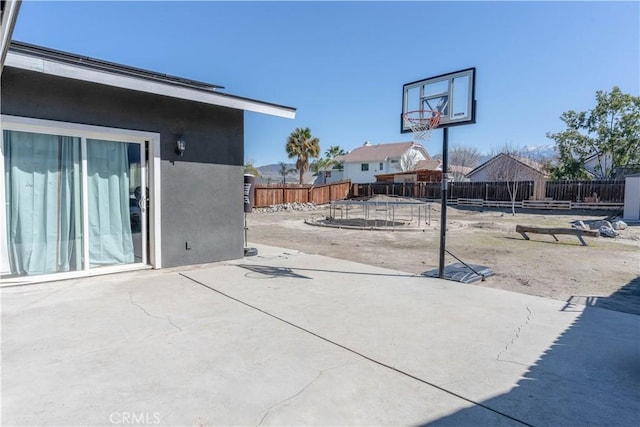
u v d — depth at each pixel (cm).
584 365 287
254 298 457
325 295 476
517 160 3017
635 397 242
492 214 2052
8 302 420
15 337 325
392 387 251
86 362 280
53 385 246
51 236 515
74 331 340
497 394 244
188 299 447
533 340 335
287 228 1404
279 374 267
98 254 560
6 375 258
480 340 334
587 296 495
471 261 755
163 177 603
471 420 215
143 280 534
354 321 380
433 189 2833
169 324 362
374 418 216
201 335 336
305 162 3625
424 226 1441
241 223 723
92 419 210
